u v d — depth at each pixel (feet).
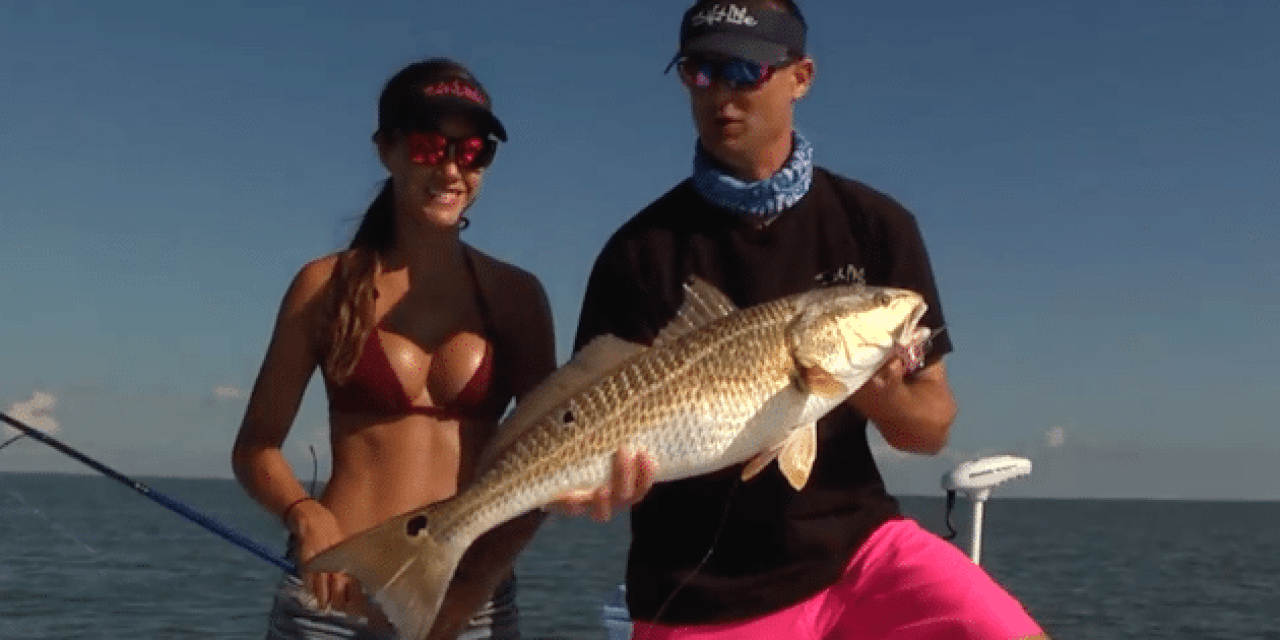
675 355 5.01
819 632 5.72
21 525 67.46
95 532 60.64
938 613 5.46
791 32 5.65
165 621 24.73
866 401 5.43
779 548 5.71
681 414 4.96
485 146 6.01
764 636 5.70
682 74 5.76
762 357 5.01
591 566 46.39
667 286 5.91
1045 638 5.44
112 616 25.26
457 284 6.13
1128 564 56.54
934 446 5.64
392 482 5.83
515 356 6.23
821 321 5.06
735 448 5.02
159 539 55.01
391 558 4.88
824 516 5.74
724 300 5.18
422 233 6.02
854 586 5.71
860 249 5.88
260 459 5.99
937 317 5.88
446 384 5.94
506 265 6.39
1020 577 46.65
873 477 5.92
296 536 5.73
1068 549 71.56
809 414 5.09
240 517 102.37
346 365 5.84
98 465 5.83
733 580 5.73
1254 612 34.12
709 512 5.75
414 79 5.97
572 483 4.98
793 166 5.75
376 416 5.91
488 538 5.85
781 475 5.67
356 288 5.90
